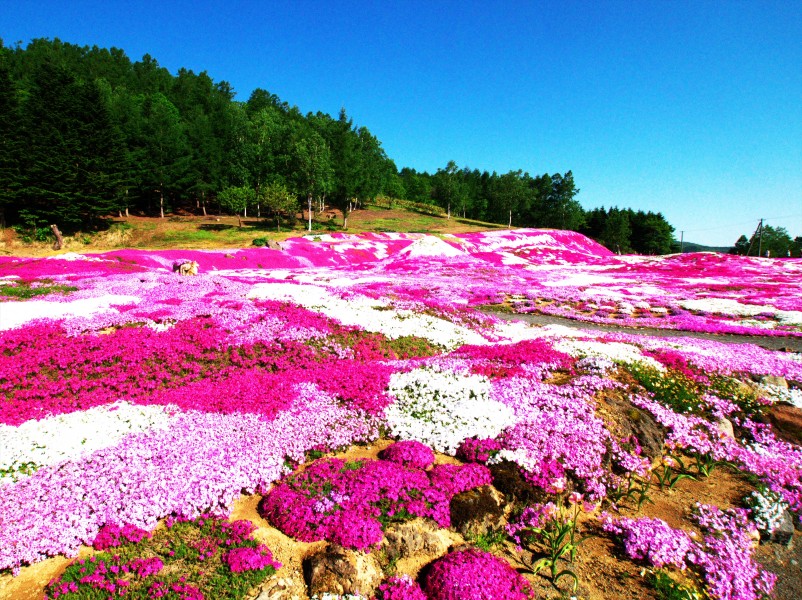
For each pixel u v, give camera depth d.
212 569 7.27
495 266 60.81
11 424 11.00
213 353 16.48
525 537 8.61
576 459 10.05
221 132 117.56
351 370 14.96
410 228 112.56
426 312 25.27
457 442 10.86
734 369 15.95
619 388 13.59
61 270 33.97
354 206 139.50
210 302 21.17
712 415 13.17
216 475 9.16
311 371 15.23
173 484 8.77
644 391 13.67
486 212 160.88
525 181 151.75
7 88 73.50
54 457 9.58
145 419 11.46
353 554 7.52
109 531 7.80
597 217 165.50
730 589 7.74
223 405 12.34
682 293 40.75
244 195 91.69
